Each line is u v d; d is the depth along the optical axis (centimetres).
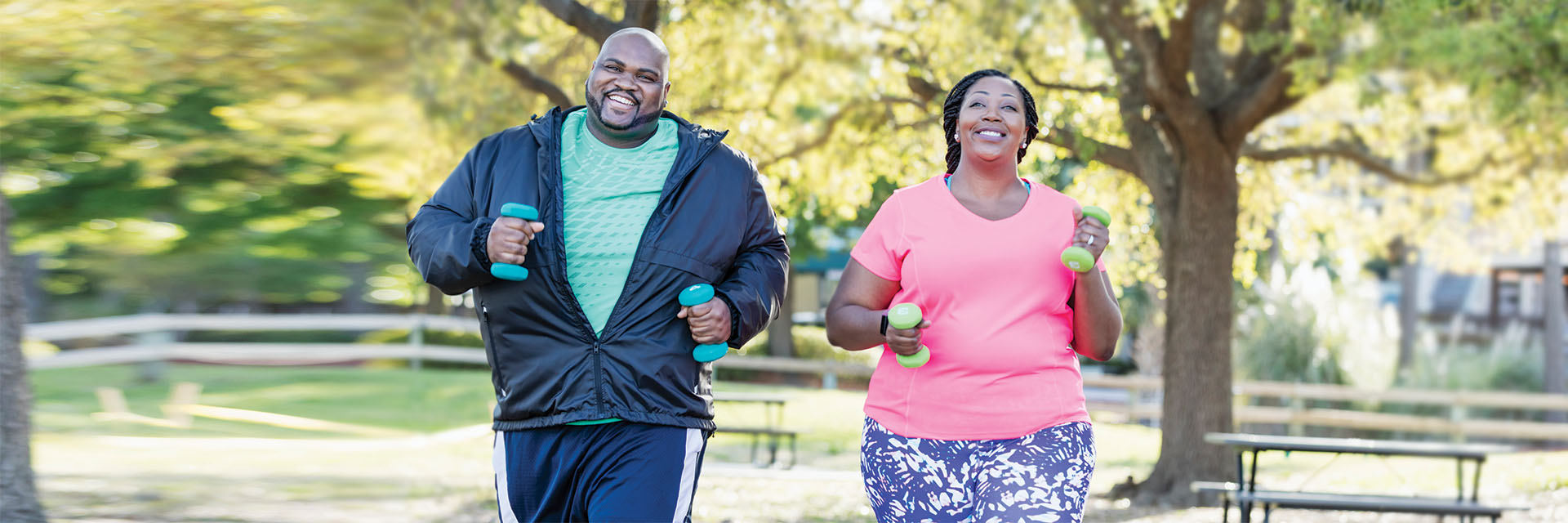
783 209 1143
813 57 1077
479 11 934
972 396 331
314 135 1191
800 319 2853
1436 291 2614
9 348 622
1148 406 1636
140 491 726
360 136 1144
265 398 1202
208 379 1331
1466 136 1184
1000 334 330
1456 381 1984
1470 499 816
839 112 1101
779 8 1048
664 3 955
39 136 1192
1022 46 1004
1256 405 1869
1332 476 1103
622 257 343
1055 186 1748
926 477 334
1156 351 2106
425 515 701
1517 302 2511
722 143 361
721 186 353
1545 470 1030
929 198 343
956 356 331
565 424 346
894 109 1117
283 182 1300
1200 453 984
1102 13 962
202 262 1448
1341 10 822
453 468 867
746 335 349
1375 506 680
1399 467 1164
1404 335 2097
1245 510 706
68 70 1109
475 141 952
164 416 1055
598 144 351
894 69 1073
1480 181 1203
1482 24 808
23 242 1386
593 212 343
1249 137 1250
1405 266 2108
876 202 1355
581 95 948
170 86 1117
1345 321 1997
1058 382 334
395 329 1611
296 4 1021
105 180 1272
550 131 348
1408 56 880
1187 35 895
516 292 341
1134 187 1283
